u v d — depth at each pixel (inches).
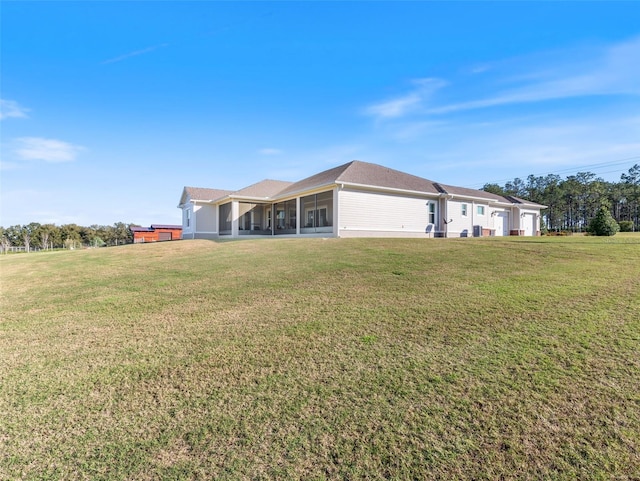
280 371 132.7
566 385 114.0
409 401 109.4
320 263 355.3
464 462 83.4
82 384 127.6
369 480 79.0
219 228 956.0
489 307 195.2
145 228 1578.5
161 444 93.1
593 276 261.3
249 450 90.0
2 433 99.1
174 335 176.1
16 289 316.2
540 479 77.3
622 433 90.7
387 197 691.4
